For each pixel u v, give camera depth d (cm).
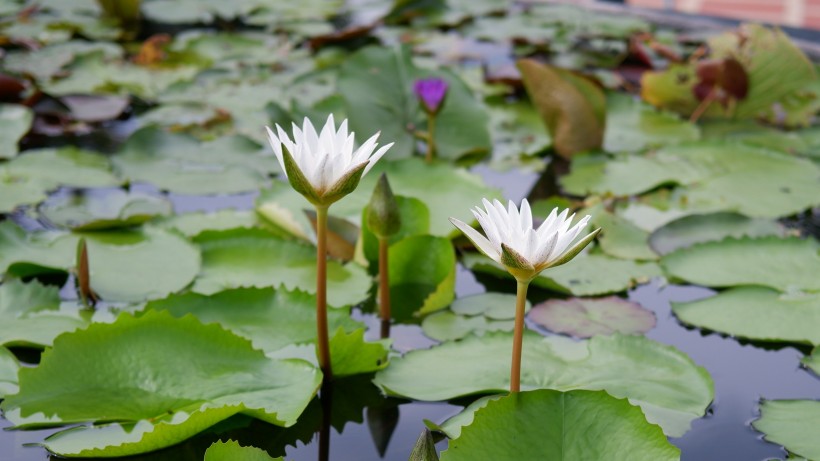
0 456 221
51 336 237
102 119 301
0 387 228
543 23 424
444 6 442
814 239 256
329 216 257
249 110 314
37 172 278
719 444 226
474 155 292
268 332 238
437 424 228
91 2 453
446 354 235
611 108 317
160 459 223
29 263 248
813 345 241
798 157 289
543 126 307
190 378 228
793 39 389
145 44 364
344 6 468
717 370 238
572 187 280
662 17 434
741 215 264
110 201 271
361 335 231
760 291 248
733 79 307
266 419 224
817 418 228
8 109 295
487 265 254
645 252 260
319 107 296
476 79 350
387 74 296
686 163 286
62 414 224
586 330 242
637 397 228
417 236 249
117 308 243
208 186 278
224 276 251
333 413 230
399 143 290
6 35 388
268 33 420
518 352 221
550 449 216
